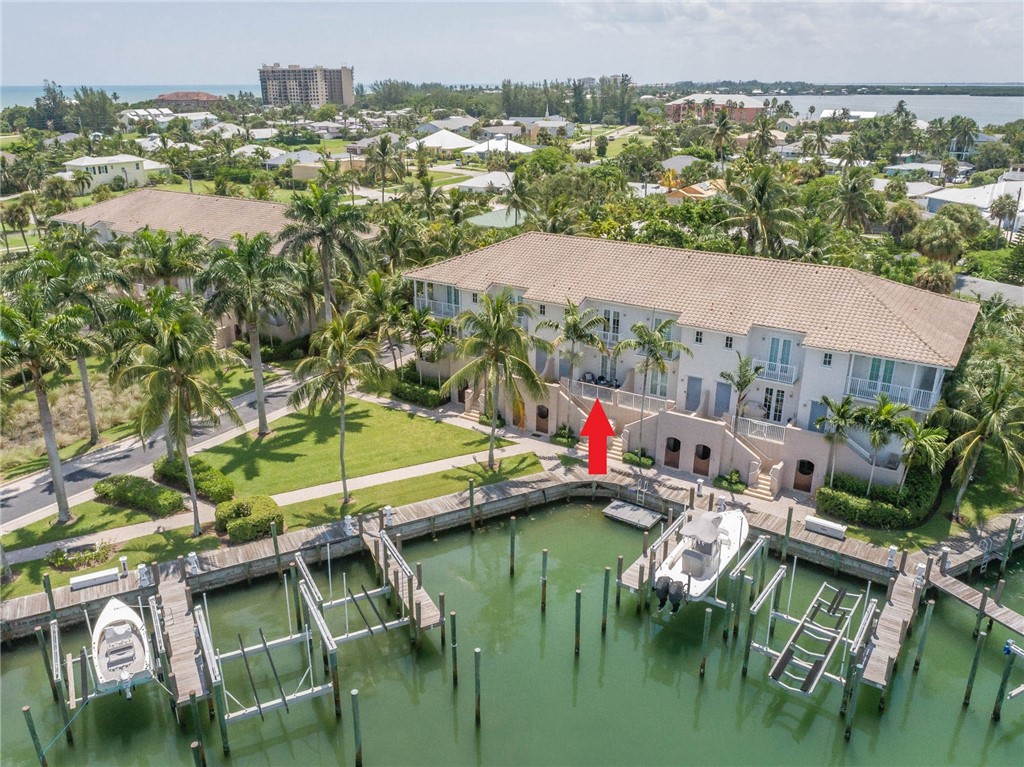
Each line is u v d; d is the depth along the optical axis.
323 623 30.06
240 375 59.56
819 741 28.17
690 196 118.81
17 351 35.72
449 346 53.41
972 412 39.75
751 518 39.03
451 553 39.81
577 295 47.56
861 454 39.84
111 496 41.09
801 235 72.75
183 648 30.31
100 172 144.75
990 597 34.31
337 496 41.78
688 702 30.12
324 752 27.72
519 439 48.81
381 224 68.25
